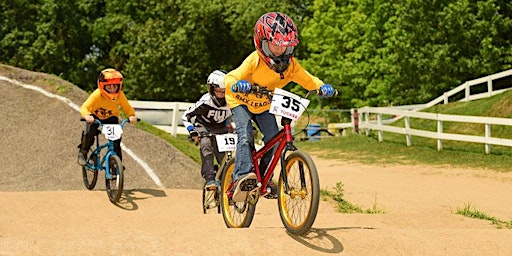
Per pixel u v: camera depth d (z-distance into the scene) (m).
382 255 5.22
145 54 41.31
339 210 9.85
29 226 7.26
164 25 43.12
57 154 12.04
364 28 41.41
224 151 7.03
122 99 10.00
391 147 21.00
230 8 41.50
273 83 5.78
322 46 43.72
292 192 5.45
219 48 43.88
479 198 11.79
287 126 5.55
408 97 35.78
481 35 31.86
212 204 7.81
